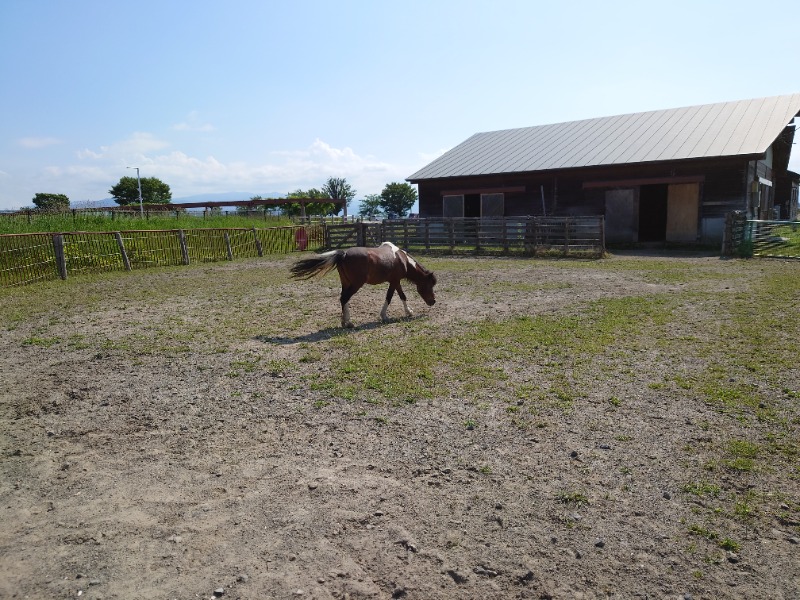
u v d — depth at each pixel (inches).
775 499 137.9
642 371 233.9
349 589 109.6
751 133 781.3
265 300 430.3
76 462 165.6
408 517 133.8
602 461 158.9
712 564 115.3
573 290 444.8
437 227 841.5
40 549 123.5
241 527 130.7
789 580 109.9
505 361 252.4
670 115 965.2
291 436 180.5
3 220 796.0
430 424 186.4
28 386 232.2
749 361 241.4
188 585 111.1
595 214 870.4
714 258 642.8
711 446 165.5
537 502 139.3
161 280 553.9
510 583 111.0
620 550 120.3
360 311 383.9
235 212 1579.7
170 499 143.8
